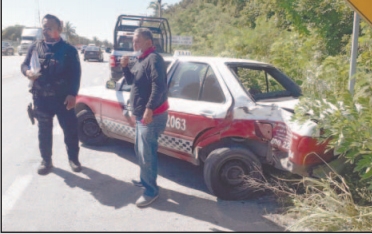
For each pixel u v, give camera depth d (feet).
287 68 28.94
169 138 14.80
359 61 21.17
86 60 127.13
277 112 12.43
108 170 16.08
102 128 18.56
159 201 13.17
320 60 28.63
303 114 11.12
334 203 10.73
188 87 14.76
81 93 19.27
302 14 31.17
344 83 19.31
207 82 14.19
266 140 12.70
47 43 14.51
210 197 13.58
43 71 14.44
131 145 19.93
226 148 12.91
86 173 15.69
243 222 11.75
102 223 11.55
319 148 11.59
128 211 12.39
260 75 15.06
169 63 16.08
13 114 27.89
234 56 40.93
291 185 13.92
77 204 12.80
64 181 14.78
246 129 12.82
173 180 15.24
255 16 69.00
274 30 41.01
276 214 12.27
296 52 31.30
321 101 11.07
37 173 15.56
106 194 13.67
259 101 13.53
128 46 42.75
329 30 29.96
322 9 30.14
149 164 12.67
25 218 11.73
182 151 14.55
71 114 15.39
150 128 12.39
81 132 19.47
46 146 15.35
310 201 11.50
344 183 11.13
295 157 11.59
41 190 13.88
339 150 10.36
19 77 57.62
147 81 12.24
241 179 13.14
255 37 40.78
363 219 10.23
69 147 15.70
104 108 17.97
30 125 24.30
